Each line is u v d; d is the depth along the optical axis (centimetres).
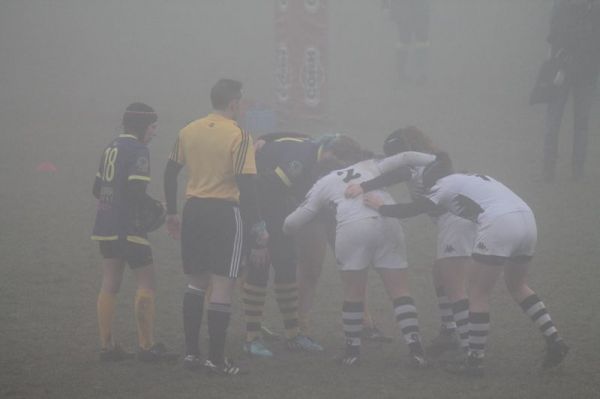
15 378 2536
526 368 2642
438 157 2703
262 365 2703
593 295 3278
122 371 2606
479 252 2550
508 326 3016
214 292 2592
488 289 2570
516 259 2605
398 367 2675
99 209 2691
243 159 2572
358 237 2625
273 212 2847
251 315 2817
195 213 2597
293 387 2492
